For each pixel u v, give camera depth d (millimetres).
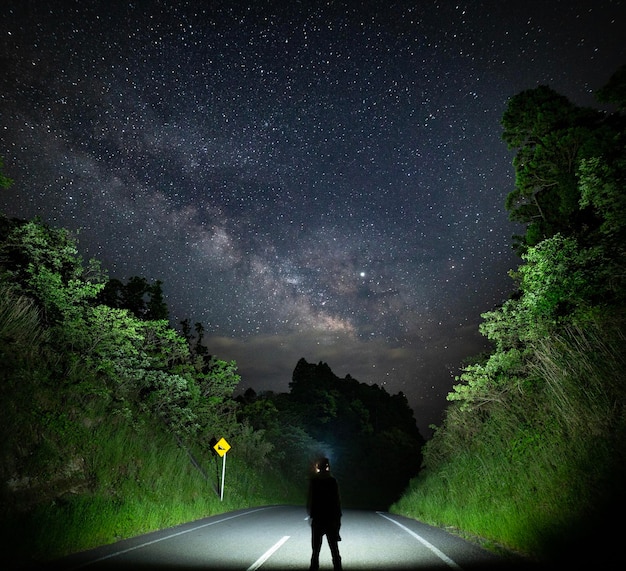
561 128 19094
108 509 11070
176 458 19719
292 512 19547
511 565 6957
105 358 16438
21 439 11297
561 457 9648
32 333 14805
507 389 14516
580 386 10414
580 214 17281
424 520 15922
